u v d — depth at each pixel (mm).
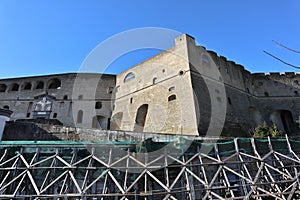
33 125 13883
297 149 11242
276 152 10367
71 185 9562
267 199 10508
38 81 31688
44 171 9758
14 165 8977
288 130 29344
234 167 10727
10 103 29859
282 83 32094
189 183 9289
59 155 9688
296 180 9516
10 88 31578
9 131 13508
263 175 10523
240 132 22188
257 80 31969
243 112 25344
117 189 9977
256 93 30641
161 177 10258
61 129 13797
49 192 9594
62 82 30719
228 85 25969
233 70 28656
